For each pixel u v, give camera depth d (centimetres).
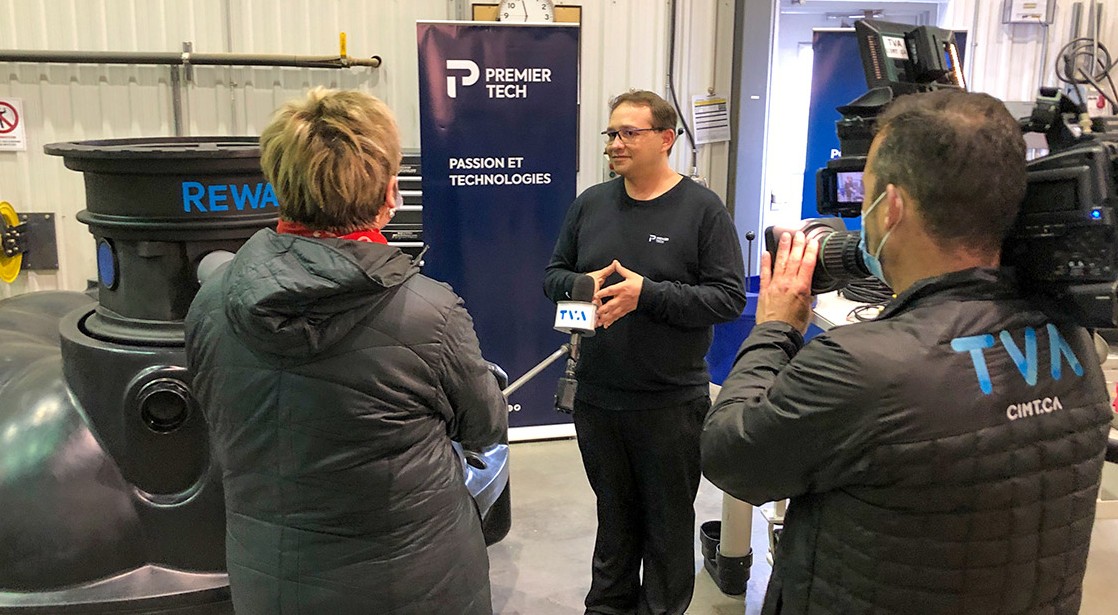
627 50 431
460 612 146
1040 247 104
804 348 108
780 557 116
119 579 198
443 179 373
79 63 380
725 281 216
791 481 107
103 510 197
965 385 98
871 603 103
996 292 104
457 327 141
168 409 196
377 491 134
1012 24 467
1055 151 113
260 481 137
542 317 398
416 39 392
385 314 132
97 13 377
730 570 267
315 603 135
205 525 200
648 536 233
